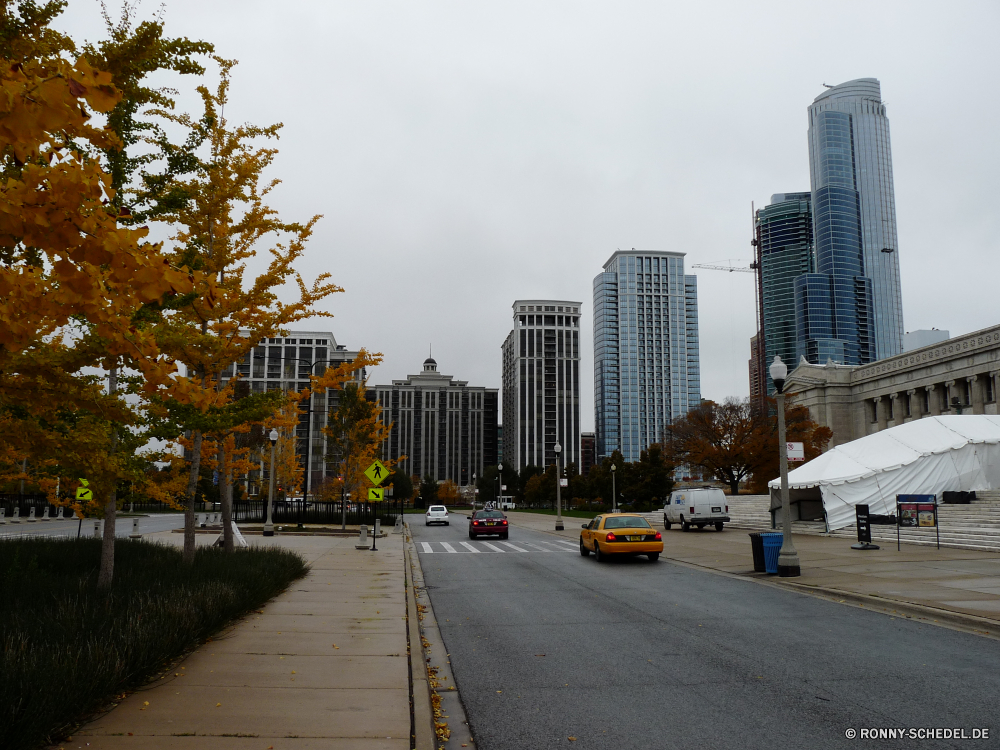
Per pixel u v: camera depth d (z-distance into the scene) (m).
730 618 11.21
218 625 9.52
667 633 10.03
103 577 10.78
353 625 10.03
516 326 199.25
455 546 28.11
